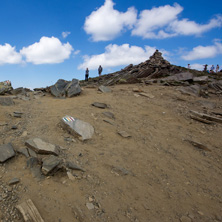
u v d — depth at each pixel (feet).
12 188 10.48
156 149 18.47
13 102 26.86
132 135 20.71
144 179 13.83
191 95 38.81
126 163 15.33
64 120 19.27
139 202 11.60
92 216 9.98
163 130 23.07
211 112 29.96
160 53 84.17
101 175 13.29
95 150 16.46
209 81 58.03
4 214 8.98
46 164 12.23
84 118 23.30
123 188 12.50
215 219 11.27
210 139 21.85
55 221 9.18
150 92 39.81
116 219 10.14
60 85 38.09
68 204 10.30
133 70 76.84
